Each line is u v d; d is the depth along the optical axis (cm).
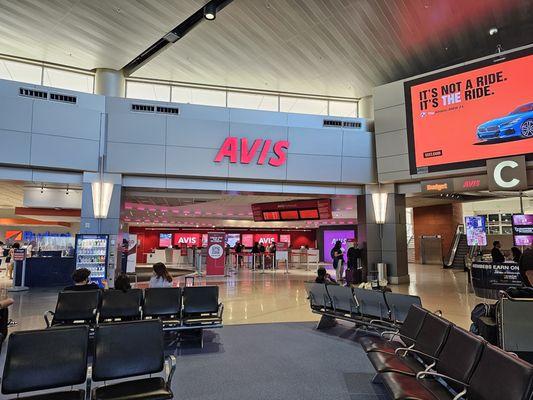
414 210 2302
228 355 500
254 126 1179
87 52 1091
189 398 360
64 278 1309
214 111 1164
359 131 1264
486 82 1023
